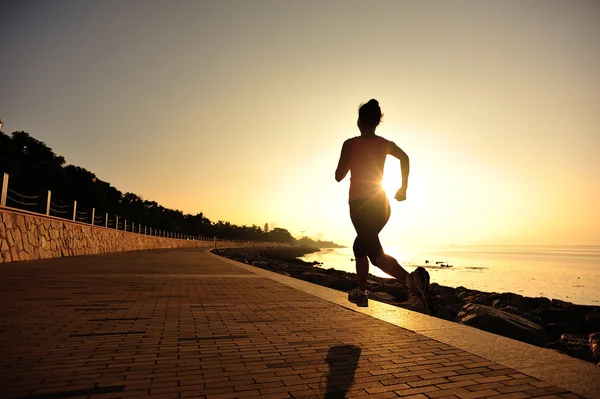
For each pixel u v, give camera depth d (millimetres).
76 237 18422
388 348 2896
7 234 11852
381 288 13758
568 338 5137
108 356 2566
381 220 3463
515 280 38531
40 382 2053
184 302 4980
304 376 2250
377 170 3514
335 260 93250
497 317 4891
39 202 14789
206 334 3256
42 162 46500
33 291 5660
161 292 5910
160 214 98062
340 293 6078
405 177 3586
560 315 9641
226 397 1903
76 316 3898
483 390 2053
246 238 187625
